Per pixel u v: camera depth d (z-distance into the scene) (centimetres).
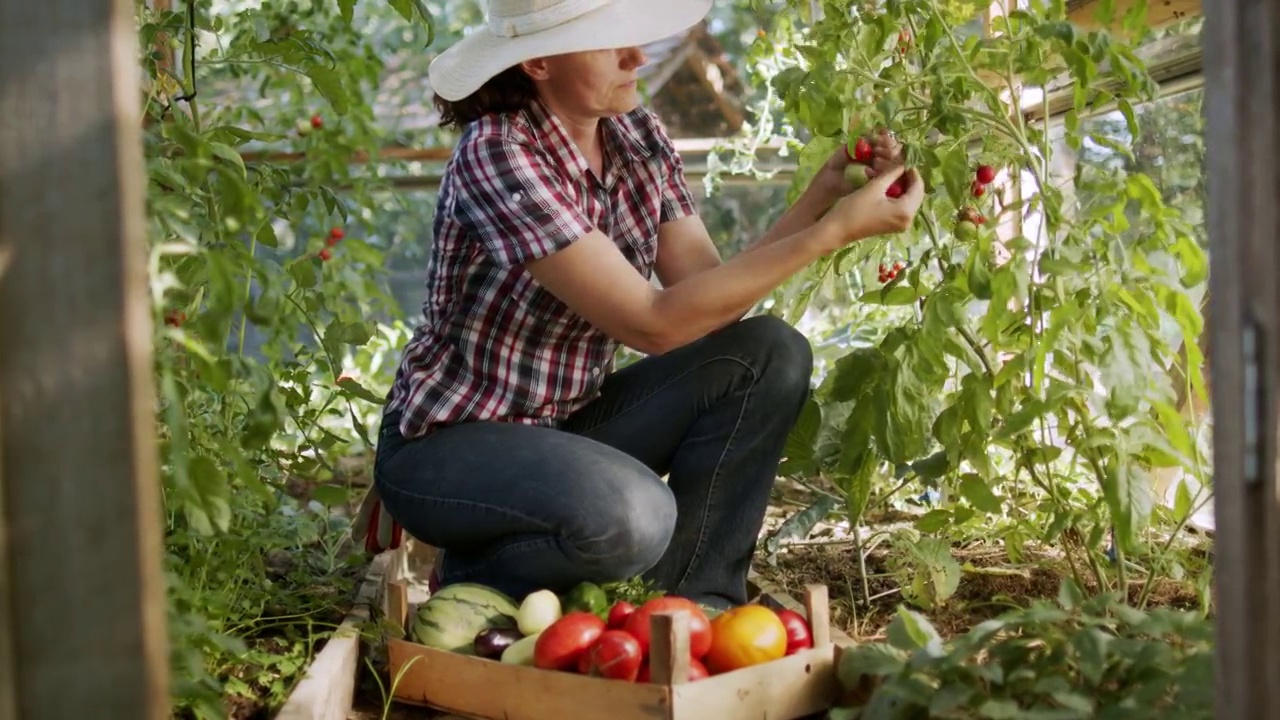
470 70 243
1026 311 247
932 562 253
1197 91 285
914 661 175
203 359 169
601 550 230
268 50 304
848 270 291
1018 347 252
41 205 118
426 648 218
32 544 119
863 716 182
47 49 118
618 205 261
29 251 118
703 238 276
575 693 198
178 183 196
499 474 236
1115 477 219
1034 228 338
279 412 180
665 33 238
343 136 495
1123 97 253
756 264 225
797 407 258
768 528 344
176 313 215
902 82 241
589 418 268
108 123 119
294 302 289
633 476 234
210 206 236
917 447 243
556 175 244
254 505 276
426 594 307
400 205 539
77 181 118
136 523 121
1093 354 232
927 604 256
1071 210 299
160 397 220
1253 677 121
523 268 245
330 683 209
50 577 120
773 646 203
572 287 233
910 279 252
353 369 515
